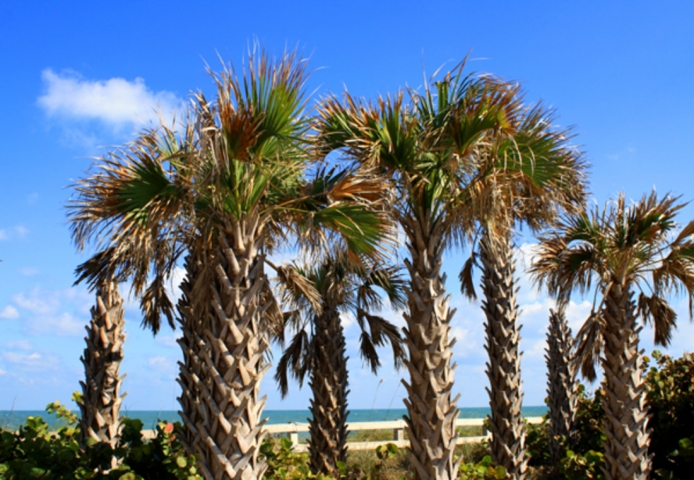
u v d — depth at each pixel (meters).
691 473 10.01
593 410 14.23
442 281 6.81
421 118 7.20
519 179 7.22
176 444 7.23
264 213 6.07
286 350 12.66
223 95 5.62
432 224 6.92
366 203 6.46
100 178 5.63
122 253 6.75
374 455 13.52
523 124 6.78
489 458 8.55
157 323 9.06
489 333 9.80
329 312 11.96
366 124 6.88
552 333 14.36
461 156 6.86
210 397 5.39
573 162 7.58
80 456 6.44
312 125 6.53
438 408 6.25
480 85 6.85
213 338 5.50
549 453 14.09
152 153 5.93
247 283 5.72
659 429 11.02
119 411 8.14
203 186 5.59
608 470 8.95
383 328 12.22
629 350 8.96
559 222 9.74
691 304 9.41
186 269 7.43
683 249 9.04
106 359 8.03
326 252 6.65
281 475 8.05
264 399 5.64
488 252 9.98
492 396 9.57
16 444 6.68
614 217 9.32
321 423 11.52
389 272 11.74
